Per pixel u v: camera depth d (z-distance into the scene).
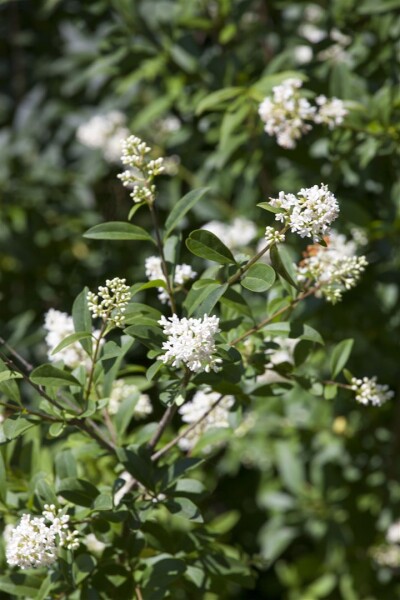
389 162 4.78
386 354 5.23
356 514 5.60
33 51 6.59
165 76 5.30
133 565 3.17
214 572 3.31
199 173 5.43
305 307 4.02
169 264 3.05
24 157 6.38
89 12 5.79
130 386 3.57
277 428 5.48
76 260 6.24
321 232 2.56
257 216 5.18
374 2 4.81
